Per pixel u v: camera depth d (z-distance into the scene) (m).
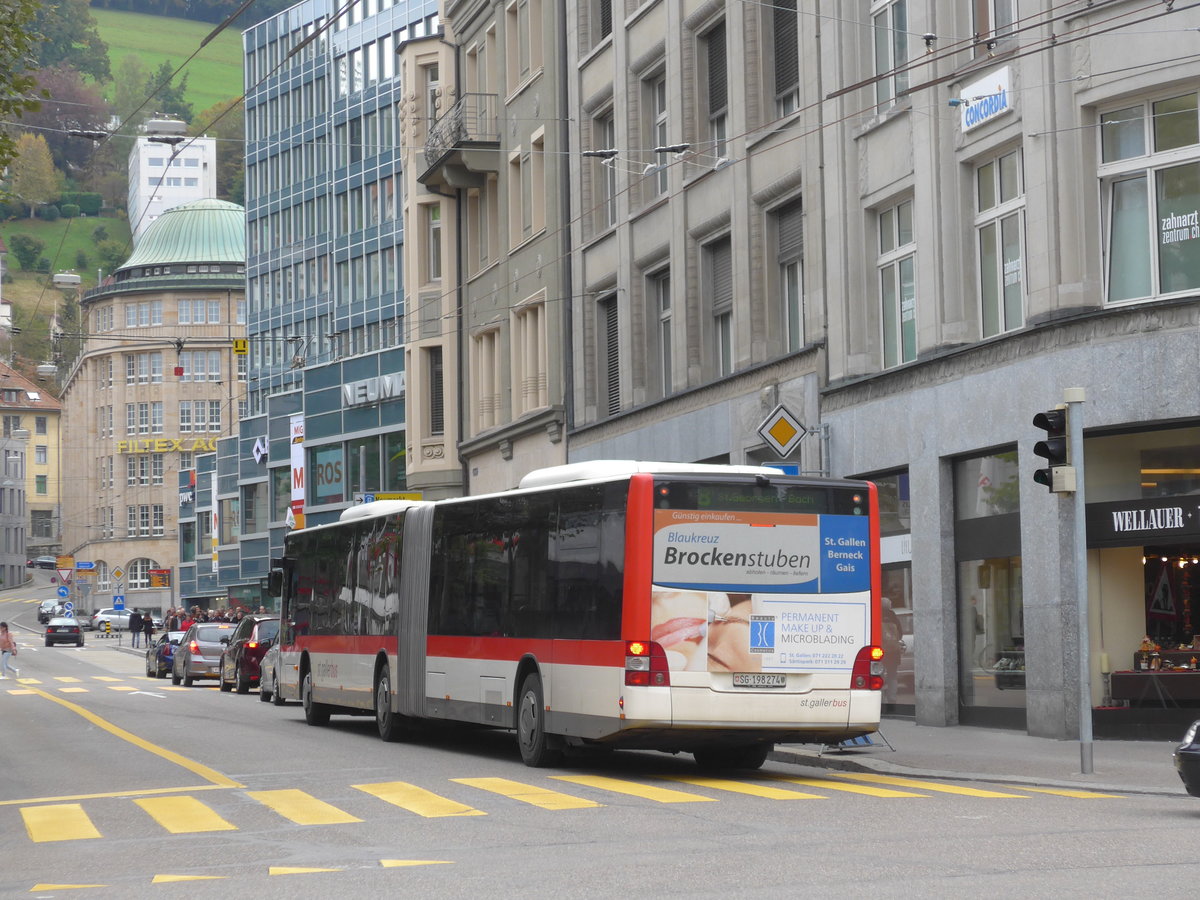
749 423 29.59
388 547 23.05
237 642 39.38
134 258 126.38
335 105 76.69
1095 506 20.98
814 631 16.73
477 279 45.22
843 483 17.00
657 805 13.82
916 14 24.31
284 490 78.56
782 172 28.69
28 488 171.12
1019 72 21.98
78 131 33.69
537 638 18.08
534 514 18.50
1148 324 20.27
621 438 35.44
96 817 13.70
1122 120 20.84
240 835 12.23
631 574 16.27
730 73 30.47
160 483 126.62
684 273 32.41
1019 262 22.61
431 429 51.06
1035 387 21.69
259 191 83.25
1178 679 20.42
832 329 26.86
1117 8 20.58
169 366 125.00
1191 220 20.16
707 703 16.27
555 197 39.28
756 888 9.10
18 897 9.41
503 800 14.34
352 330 74.44
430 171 45.31
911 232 25.50
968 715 23.77
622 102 35.19
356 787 15.63
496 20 43.22
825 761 18.45
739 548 16.56
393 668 22.38
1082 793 14.84
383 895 9.16
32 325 176.12
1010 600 22.86
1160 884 9.02
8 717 29.42
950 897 8.65
